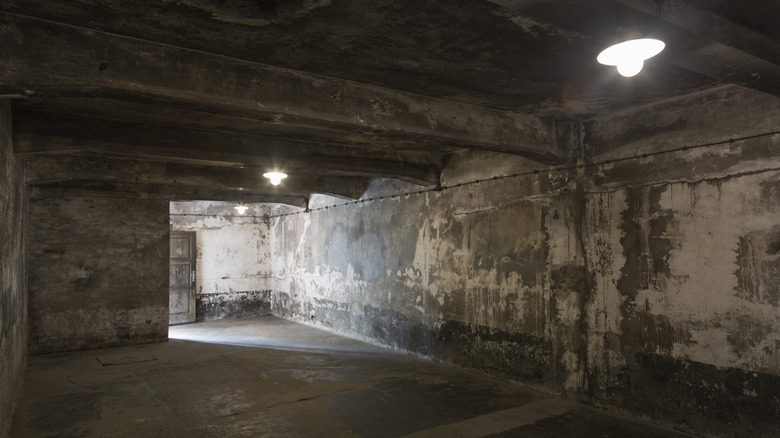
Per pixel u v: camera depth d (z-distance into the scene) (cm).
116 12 240
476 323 579
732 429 363
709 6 238
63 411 452
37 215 721
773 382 343
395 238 725
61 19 248
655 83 364
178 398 489
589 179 465
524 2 201
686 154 396
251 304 1123
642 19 217
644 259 421
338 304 870
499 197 556
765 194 351
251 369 604
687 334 391
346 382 540
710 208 380
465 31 271
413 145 579
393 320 723
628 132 437
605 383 446
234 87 308
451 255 619
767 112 351
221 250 1091
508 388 514
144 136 458
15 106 400
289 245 1065
